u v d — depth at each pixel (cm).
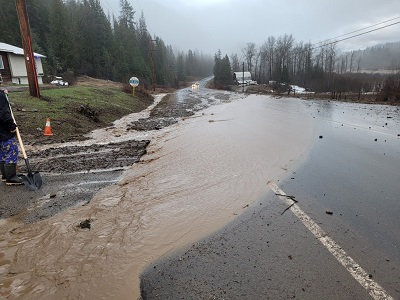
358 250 306
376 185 501
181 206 414
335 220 373
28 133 880
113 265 282
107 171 573
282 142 843
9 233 337
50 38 5334
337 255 297
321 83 5391
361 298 239
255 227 356
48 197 442
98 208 404
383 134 980
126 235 335
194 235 338
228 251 305
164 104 2467
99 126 1182
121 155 700
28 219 371
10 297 238
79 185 494
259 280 260
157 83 8450
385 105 2095
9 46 3100
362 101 2445
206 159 657
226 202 428
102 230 346
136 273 271
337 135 962
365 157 684
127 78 5491
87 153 719
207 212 396
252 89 6144
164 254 301
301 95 3969
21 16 1187
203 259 292
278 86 5350
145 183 504
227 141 855
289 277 264
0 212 390
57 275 266
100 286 253
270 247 312
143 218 376
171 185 494
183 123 1276
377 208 410
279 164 621
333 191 472
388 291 247
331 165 618
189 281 260
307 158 672
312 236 334
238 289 249
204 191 469
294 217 381
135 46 7881
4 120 464
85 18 6278
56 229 346
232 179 525
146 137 945
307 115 1564
